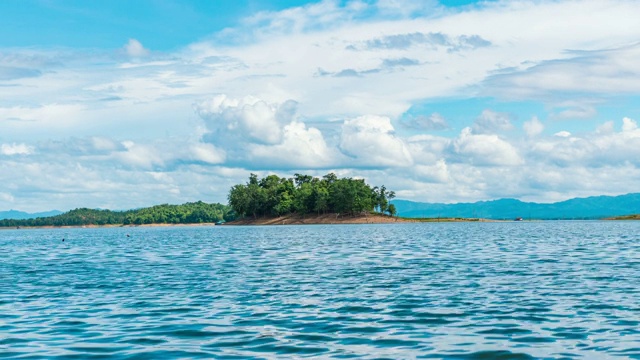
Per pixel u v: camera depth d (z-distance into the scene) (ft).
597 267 149.28
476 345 65.82
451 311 87.35
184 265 172.96
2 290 118.01
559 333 71.41
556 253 201.98
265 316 84.53
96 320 83.51
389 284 119.14
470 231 483.51
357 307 91.50
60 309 93.61
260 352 63.36
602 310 86.43
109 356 62.49
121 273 150.92
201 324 79.15
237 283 123.95
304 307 91.97
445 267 154.61
